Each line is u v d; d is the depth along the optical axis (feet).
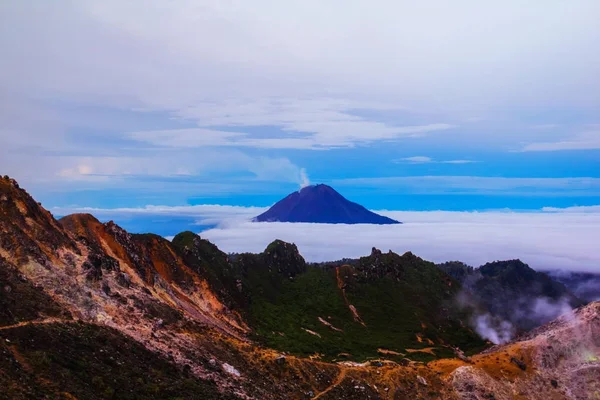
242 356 448.65
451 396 528.22
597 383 577.02
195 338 437.99
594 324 639.76
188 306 640.17
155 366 353.31
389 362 614.75
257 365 446.60
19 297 348.79
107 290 435.12
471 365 586.45
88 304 392.47
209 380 372.99
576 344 618.03
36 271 392.27
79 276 424.87
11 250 398.42
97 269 451.12
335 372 493.36
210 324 601.62
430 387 528.22
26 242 412.16
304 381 456.04
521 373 582.76
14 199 461.37
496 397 538.47
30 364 277.44
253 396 381.81
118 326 387.14
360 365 574.15
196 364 390.42
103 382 294.66
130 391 303.48
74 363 300.61
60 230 492.54
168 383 336.29
